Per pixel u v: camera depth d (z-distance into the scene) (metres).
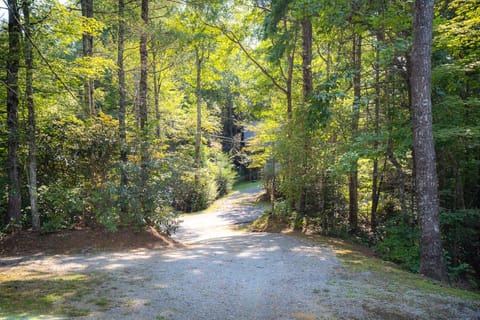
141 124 9.88
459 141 8.27
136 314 3.60
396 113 9.44
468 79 8.59
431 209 6.42
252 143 20.91
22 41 7.24
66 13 7.48
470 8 7.89
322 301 4.21
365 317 3.71
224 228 14.37
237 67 18.56
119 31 9.73
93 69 8.48
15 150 7.74
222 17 13.84
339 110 10.91
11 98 7.59
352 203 11.48
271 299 4.25
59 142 8.45
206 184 21.39
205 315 3.65
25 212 8.55
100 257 6.66
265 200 22.17
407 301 4.31
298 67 14.58
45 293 4.27
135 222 8.58
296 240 9.40
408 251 7.82
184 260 6.53
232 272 5.61
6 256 6.57
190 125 23.53
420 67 6.43
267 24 11.50
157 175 9.20
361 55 11.61
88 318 3.43
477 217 8.81
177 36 9.93
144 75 9.88
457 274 7.47
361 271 5.97
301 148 11.09
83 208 8.32
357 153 8.76
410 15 7.66
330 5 8.27
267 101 16.67
